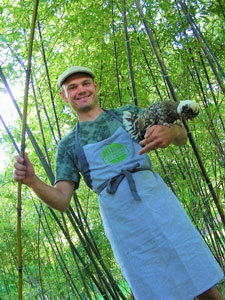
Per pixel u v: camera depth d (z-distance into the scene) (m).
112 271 5.26
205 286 2.00
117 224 2.13
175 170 4.11
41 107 4.04
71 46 3.97
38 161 4.29
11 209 5.07
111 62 3.78
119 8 3.34
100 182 2.21
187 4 3.45
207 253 2.09
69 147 2.35
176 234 2.05
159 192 2.14
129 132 2.17
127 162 2.18
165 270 2.04
